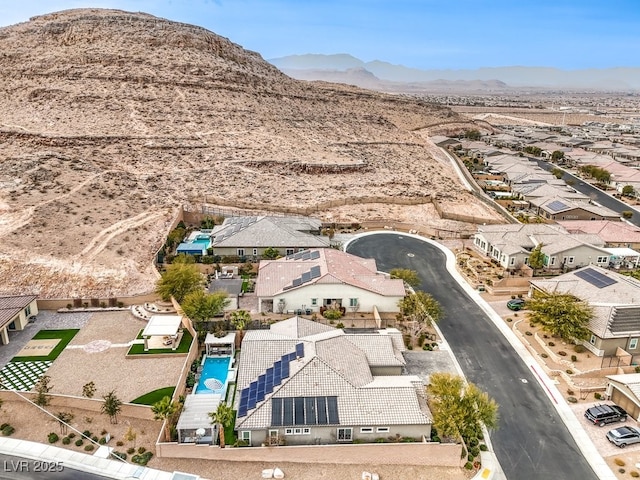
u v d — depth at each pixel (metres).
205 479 31.80
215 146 106.50
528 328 52.38
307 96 154.50
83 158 89.06
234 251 65.56
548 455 35.44
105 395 39.06
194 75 128.75
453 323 53.28
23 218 64.12
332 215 85.81
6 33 133.25
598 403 40.91
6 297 50.69
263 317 51.84
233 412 36.84
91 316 51.84
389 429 34.59
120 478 31.45
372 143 134.00
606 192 112.88
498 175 120.69
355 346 41.31
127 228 68.19
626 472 33.94
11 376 41.34
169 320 47.44
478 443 36.34
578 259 66.00
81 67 121.12
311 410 34.44
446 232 81.31
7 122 100.56
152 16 153.12
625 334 46.00
